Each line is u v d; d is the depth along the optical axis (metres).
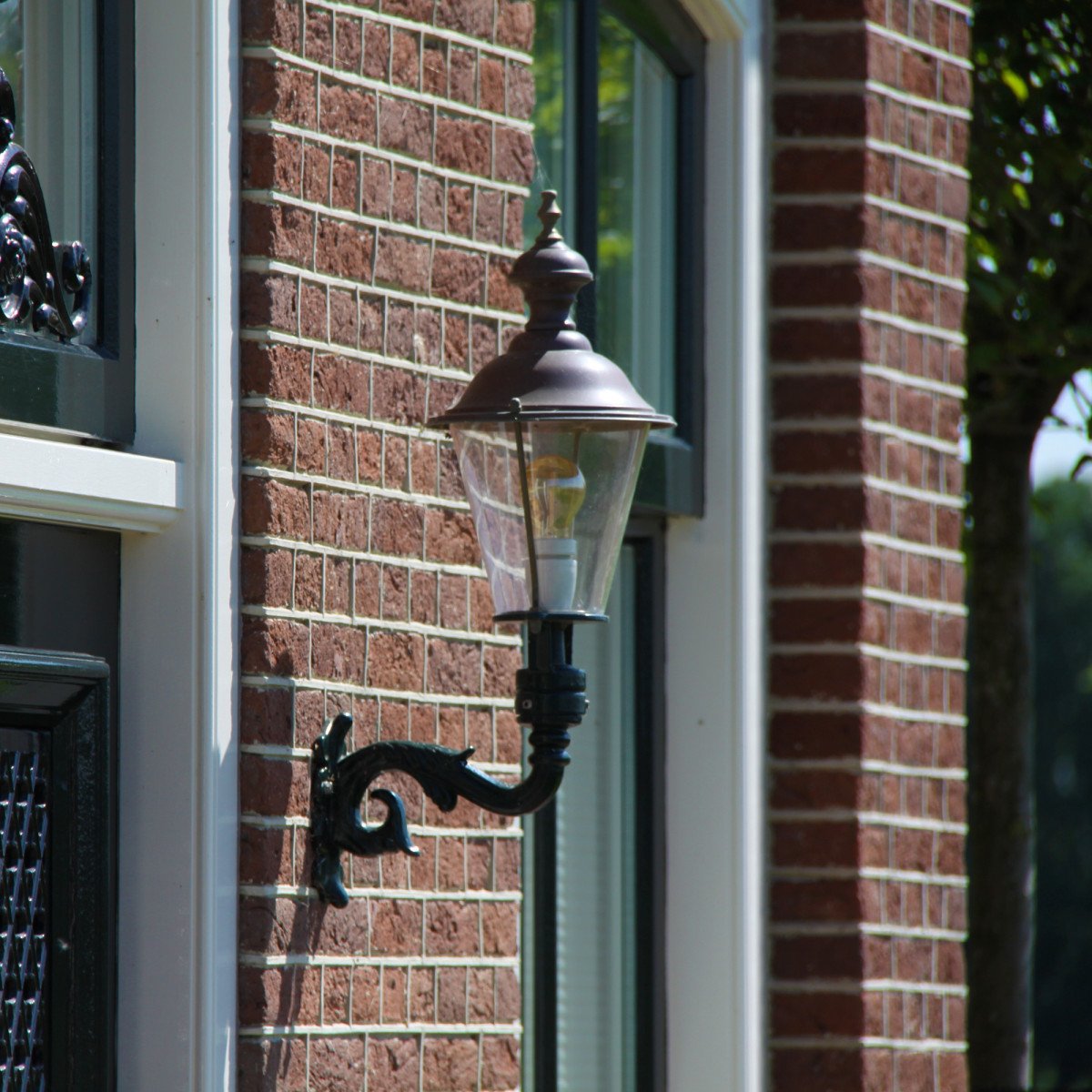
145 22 10.73
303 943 10.73
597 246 14.23
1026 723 21.77
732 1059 14.38
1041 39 19.64
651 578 14.76
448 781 10.48
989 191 20.02
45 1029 10.01
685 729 14.70
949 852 15.60
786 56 15.18
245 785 10.54
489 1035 11.91
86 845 10.16
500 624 12.12
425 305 11.76
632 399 10.03
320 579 10.97
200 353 10.52
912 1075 15.05
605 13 14.70
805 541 14.88
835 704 14.73
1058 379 21.02
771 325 15.07
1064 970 123.69
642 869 14.61
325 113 11.15
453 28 12.02
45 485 9.70
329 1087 10.86
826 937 14.63
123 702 10.43
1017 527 21.83
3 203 9.82
